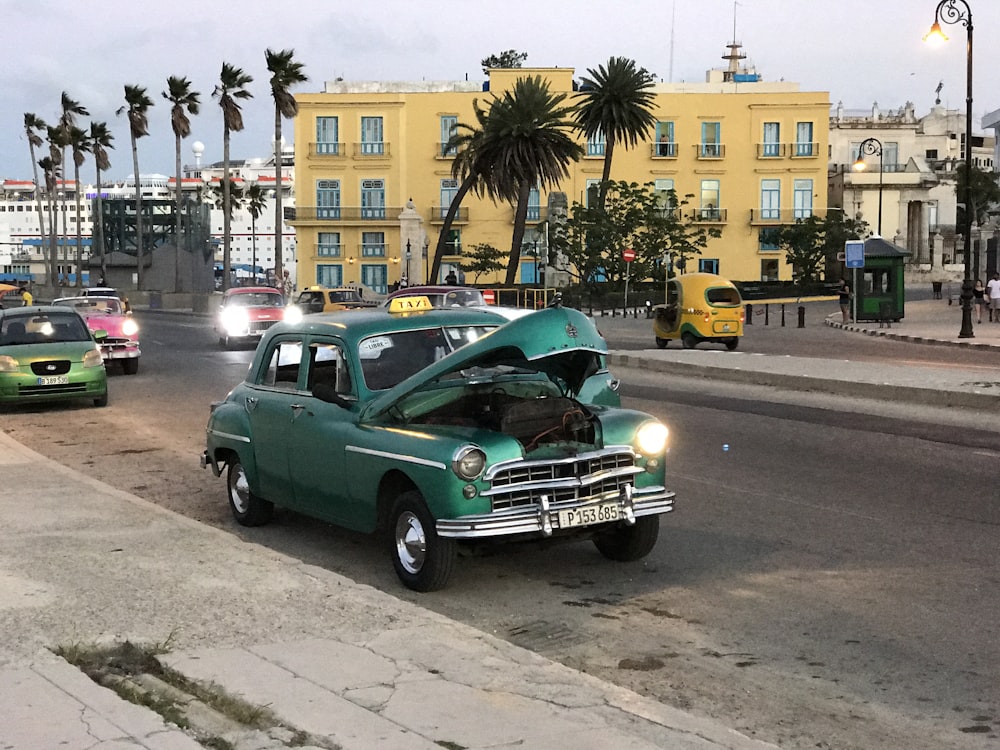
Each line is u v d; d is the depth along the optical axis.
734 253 75.06
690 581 6.81
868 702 4.79
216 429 8.65
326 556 7.62
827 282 71.12
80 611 5.54
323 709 4.18
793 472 10.46
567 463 6.32
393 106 74.94
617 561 7.28
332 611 5.56
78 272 89.38
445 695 4.37
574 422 6.62
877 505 8.94
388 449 6.59
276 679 4.54
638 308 55.28
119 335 21.78
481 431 6.43
